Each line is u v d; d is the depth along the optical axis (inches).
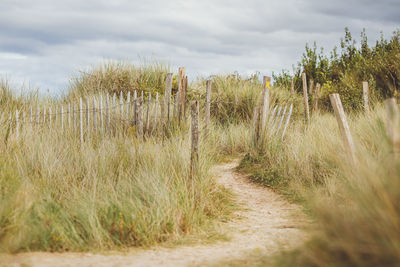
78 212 176.4
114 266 130.5
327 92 638.5
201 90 598.5
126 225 168.7
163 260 141.4
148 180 219.8
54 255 140.5
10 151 287.3
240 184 316.8
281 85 769.6
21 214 160.9
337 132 323.0
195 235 183.8
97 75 569.6
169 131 380.5
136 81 566.6
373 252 102.0
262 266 129.7
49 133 344.2
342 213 122.3
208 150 349.1
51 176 241.8
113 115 397.4
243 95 574.6
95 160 264.1
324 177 251.9
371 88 535.2
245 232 191.0
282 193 281.3
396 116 120.3
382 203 108.7
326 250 111.0
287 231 184.7
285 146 353.7
